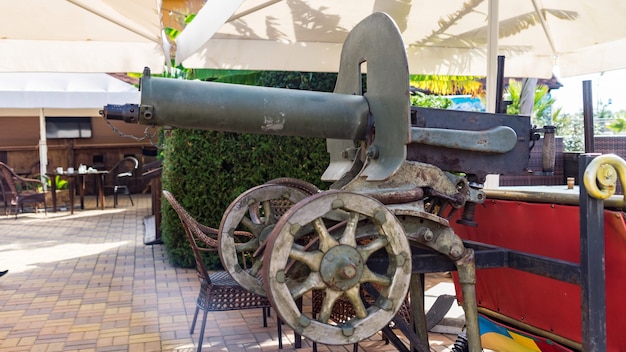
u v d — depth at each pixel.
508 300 2.76
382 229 1.84
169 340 4.04
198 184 6.01
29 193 11.28
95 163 14.40
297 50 5.14
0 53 4.65
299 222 1.74
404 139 1.95
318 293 3.66
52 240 8.41
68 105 10.66
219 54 4.92
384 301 1.85
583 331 2.03
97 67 4.79
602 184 1.97
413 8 4.72
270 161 6.06
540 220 2.50
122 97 10.97
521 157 2.29
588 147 2.70
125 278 5.95
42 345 3.95
